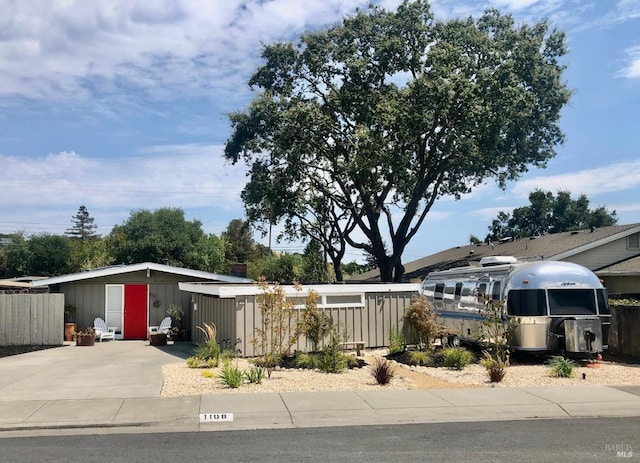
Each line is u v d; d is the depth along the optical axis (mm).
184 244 63656
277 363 14836
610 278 26656
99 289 24828
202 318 21422
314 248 45219
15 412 9898
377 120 32188
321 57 35000
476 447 7852
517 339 15758
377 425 9258
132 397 11039
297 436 8531
